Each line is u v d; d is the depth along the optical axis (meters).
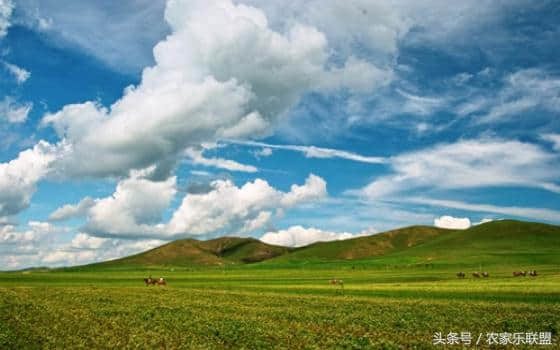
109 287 87.62
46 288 81.88
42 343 33.06
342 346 32.72
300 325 40.84
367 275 134.00
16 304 54.66
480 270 146.75
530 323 41.12
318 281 111.50
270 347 32.06
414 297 64.62
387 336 36.03
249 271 194.62
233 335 36.09
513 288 70.00
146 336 35.84
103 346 32.47
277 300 61.62
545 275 110.69
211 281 115.69
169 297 65.94
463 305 53.47
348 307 53.44
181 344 33.06
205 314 47.56
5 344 32.50
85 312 48.50
